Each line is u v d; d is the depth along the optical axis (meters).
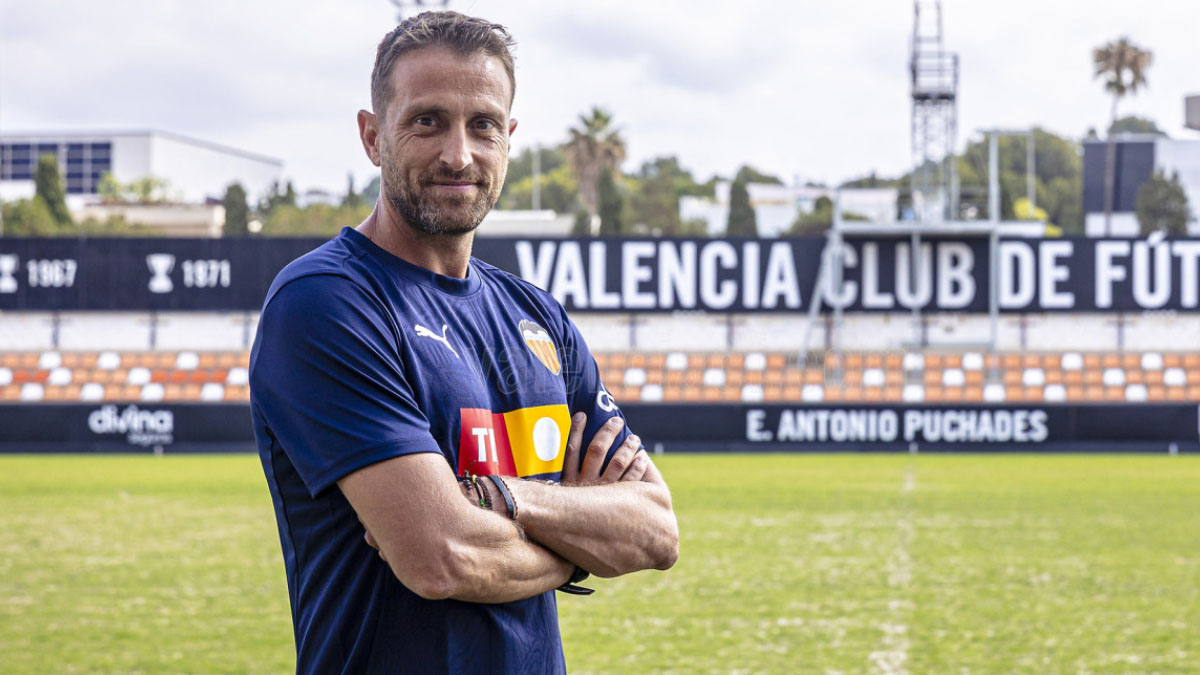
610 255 26.06
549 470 2.12
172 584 8.38
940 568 9.05
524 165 70.12
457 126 1.98
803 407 23.17
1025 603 7.58
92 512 13.15
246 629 6.81
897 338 26.42
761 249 25.91
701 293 26.00
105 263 26.42
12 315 27.05
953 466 19.61
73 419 23.34
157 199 74.06
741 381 26.33
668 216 62.25
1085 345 26.36
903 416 23.09
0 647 6.32
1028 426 22.88
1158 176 43.69
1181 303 25.48
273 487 1.97
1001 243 25.72
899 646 6.35
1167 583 8.34
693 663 5.97
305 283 1.92
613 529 2.06
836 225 25.45
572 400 2.27
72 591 8.10
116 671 5.80
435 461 1.87
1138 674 5.72
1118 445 22.77
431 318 2.02
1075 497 14.50
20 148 80.56
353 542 1.90
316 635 1.93
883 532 11.25
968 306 25.91
